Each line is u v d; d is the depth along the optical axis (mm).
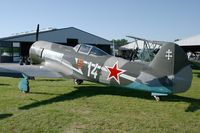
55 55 12266
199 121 6793
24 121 6551
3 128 6043
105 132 5891
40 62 13281
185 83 8414
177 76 8469
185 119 6961
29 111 7477
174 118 7043
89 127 6215
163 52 8648
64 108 7922
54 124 6375
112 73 9750
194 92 11188
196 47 30484
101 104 8531
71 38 34906
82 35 35531
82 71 10758
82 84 12852
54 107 8031
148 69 8938
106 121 6680
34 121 6566
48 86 12133
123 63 9555
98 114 7324
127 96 9914
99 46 39031
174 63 8469
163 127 6281
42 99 9195
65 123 6465
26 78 10422
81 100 9102
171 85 8531
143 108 8094
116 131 5965
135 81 9148
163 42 8789
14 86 11922
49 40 33500
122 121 6695
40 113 7281
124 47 34281
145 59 20453
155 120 6828
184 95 10383
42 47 13305
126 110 7820
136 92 10758
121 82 9539
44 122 6500
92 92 10680
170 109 8016
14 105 8195
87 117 7008
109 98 9516
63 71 11445
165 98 9641
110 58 10016
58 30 34000
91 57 10531
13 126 6180
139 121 6723
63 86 12188
